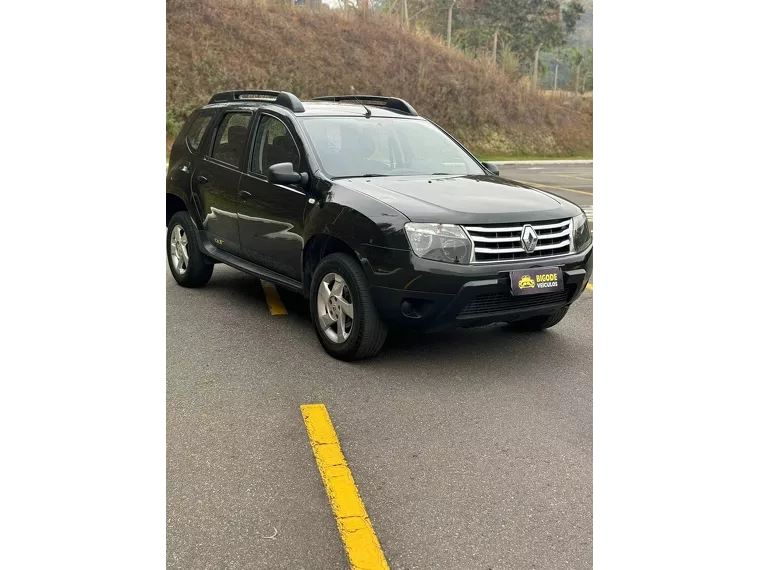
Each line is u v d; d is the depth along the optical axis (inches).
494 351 192.9
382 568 98.7
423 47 1288.1
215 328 209.0
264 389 162.7
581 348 195.8
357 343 175.9
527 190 196.2
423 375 173.8
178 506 112.4
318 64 1139.9
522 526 109.7
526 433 142.3
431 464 129.0
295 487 119.6
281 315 224.4
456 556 101.9
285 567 98.2
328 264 182.4
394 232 165.3
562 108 1391.5
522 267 168.2
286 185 198.7
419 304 168.1
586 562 100.7
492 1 1540.4
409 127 227.9
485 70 1336.1
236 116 238.7
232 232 229.3
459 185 194.5
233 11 1127.6
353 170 200.5
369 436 139.9
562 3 1578.5
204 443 134.9
